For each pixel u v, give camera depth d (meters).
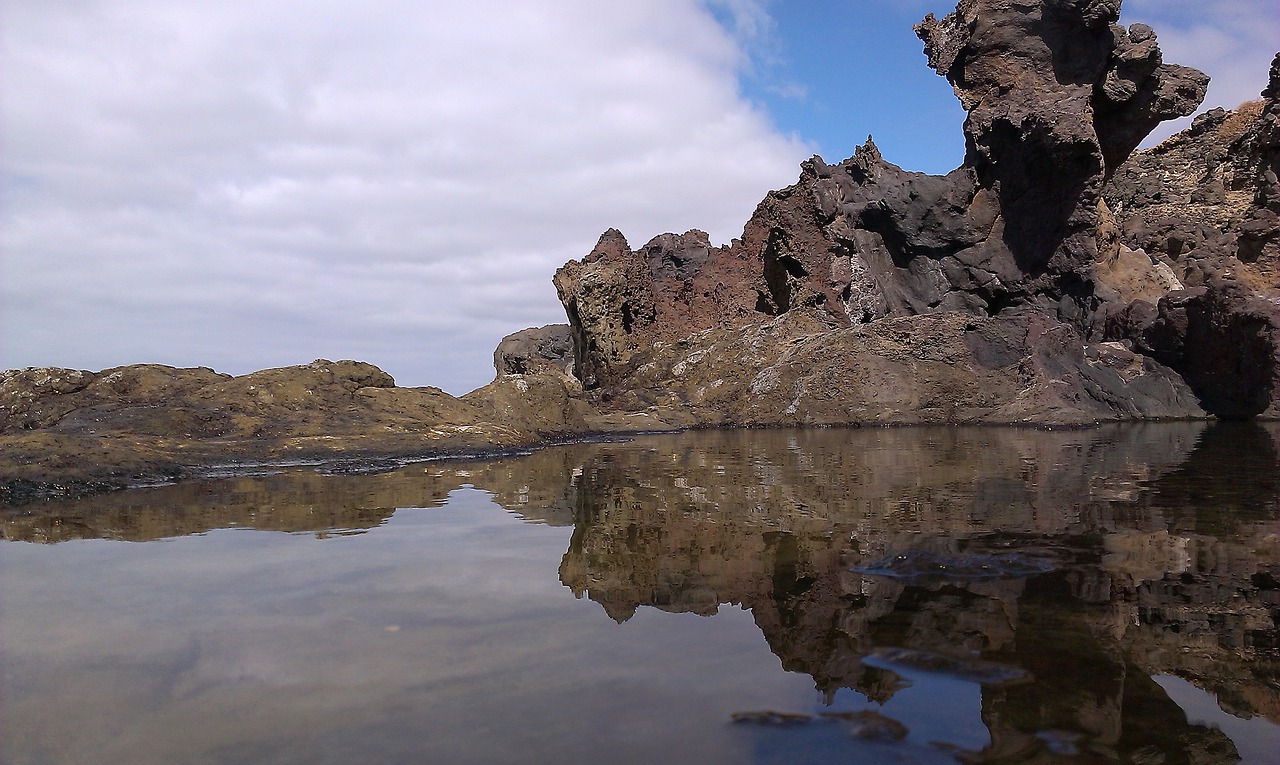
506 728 2.36
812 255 39.41
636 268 47.31
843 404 30.88
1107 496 7.56
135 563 4.84
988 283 35.91
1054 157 33.16
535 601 3.91
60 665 2.95
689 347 40.62
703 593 4.05
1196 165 51.56
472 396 18.94
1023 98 34.84
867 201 38.44
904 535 5.60
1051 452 13.83
